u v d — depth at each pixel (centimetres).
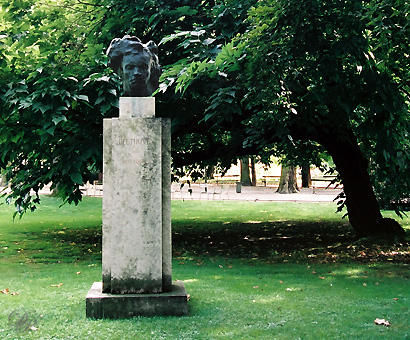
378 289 726
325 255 1086
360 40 877
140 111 598
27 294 698
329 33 899
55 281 805
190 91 1027
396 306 622
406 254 1054
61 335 504
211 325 540
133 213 589
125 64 605
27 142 1113
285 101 920
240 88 942
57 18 1098
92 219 1944
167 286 599
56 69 976
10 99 964
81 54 1002
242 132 1205
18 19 1095
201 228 1697
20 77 1001
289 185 3519
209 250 1212
